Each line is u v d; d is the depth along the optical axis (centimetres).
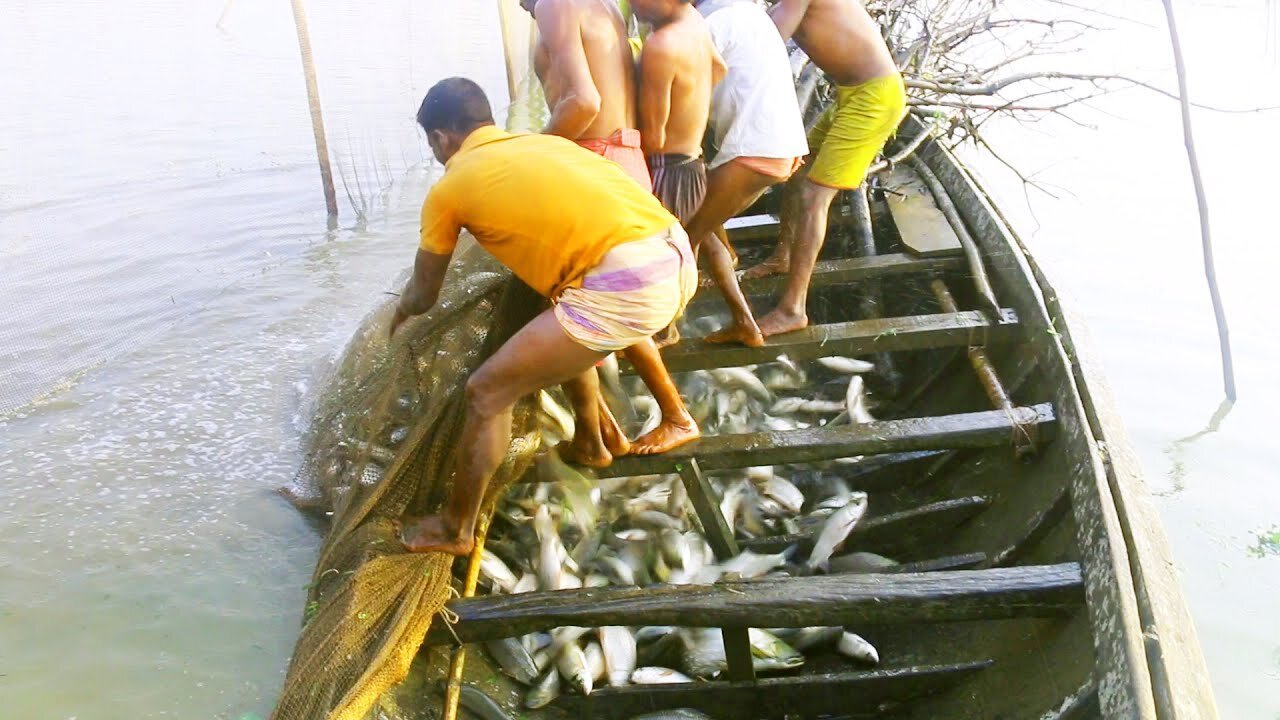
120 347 607
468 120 306
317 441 484
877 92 402
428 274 316
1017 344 432
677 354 416
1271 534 453
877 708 330
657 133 357
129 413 538
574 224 289
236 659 376
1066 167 868
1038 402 400
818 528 404
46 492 469
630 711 332
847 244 555
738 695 329
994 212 502
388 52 1227
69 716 350
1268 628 397
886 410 496
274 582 416
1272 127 912
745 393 478
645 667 346
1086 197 809
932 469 434
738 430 463
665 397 366
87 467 489
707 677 342
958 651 339
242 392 559
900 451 369
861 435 367
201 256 730
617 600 306
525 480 378
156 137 961
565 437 405
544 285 305
